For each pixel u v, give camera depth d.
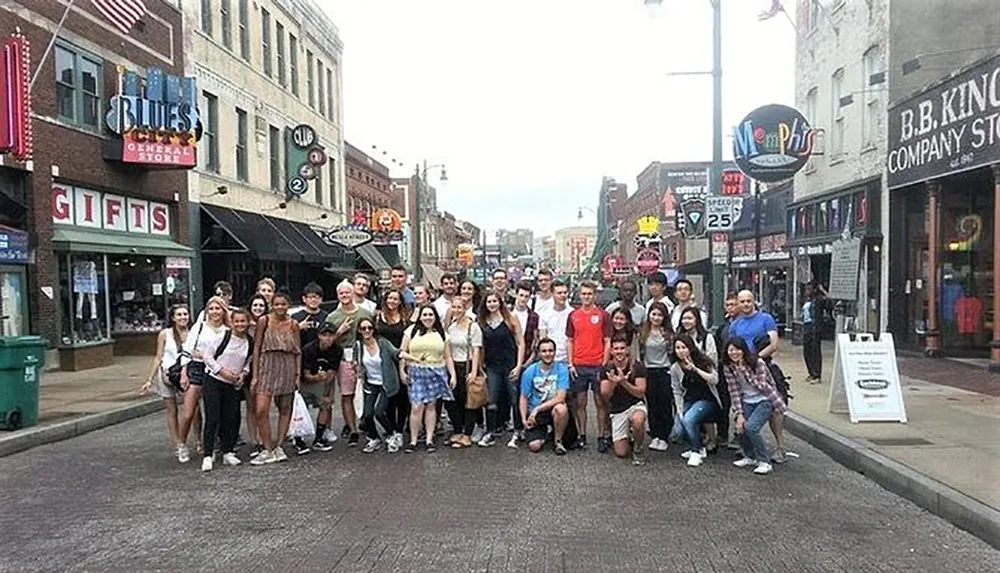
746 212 31.28
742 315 9.31
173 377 9.09
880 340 10.70
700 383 9.05
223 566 5.68
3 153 14.80
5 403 10.26
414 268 63.69
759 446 8.54
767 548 6.08
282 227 29.91
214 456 9.21
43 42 17.25
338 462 9.06
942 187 17.20
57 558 5.89
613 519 6.83
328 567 5.64
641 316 10.66
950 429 9.81
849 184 21.17
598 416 9.56
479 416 10.46
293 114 32.97
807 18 24.42
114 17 17.75
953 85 15.93
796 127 19.09
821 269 23.94
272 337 8.98
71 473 8.66
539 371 9.52
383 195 51.44
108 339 19.39
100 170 19.45
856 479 8.28
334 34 39.00
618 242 85.62
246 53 28.28
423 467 8.78
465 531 6.48
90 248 18.31
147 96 19.86
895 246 18.91
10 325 16.16
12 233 15.85
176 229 23.02
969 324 17.36
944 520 6.81
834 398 11.05
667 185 58.22
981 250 17.33
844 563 5.76
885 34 19.16
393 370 9.62
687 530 6.53
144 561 5.81
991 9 18.59
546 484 8.02
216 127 25.61
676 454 9.44
